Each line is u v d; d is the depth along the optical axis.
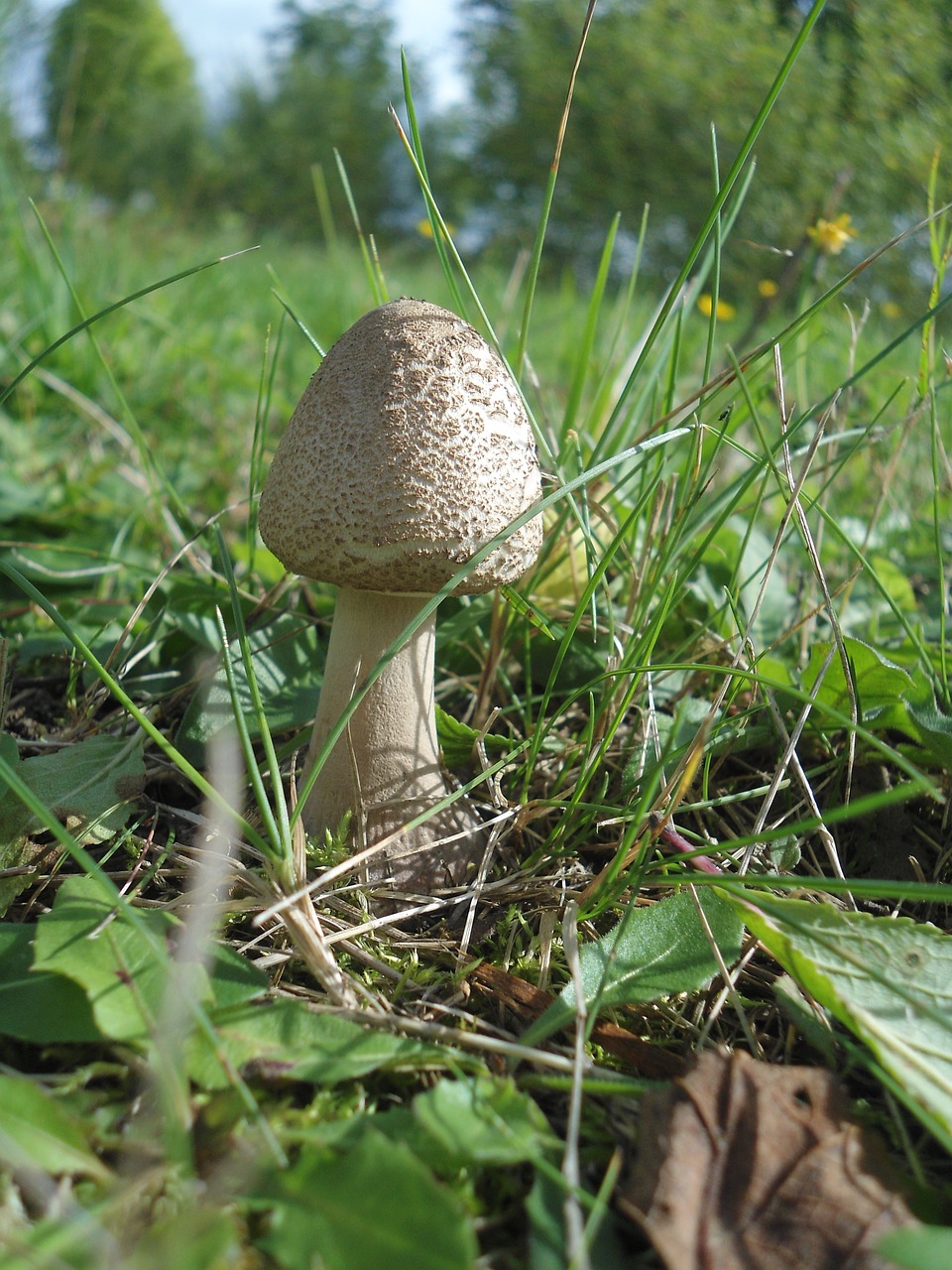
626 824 0.15
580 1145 0.10
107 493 0.28
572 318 0.57
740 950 0.13
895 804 0.17
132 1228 0.09
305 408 0.14
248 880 0.13
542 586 0.22
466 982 0.13
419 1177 0.09
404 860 0.15
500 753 0.18
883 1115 0.11
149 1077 0.10
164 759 0.17
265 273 0.66
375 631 0.15
